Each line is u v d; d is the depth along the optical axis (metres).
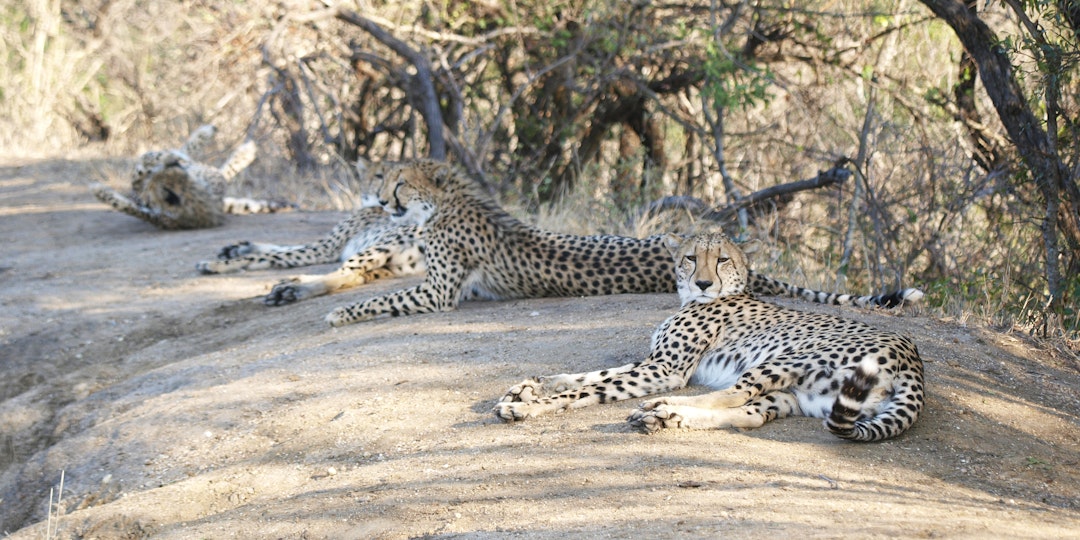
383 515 6.33
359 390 8.70
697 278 8.64
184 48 25.73
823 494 6.04
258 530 6.46
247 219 17.69
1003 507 6.01
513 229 11.50
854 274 14.54
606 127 21.48
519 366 8.89
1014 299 11.45
